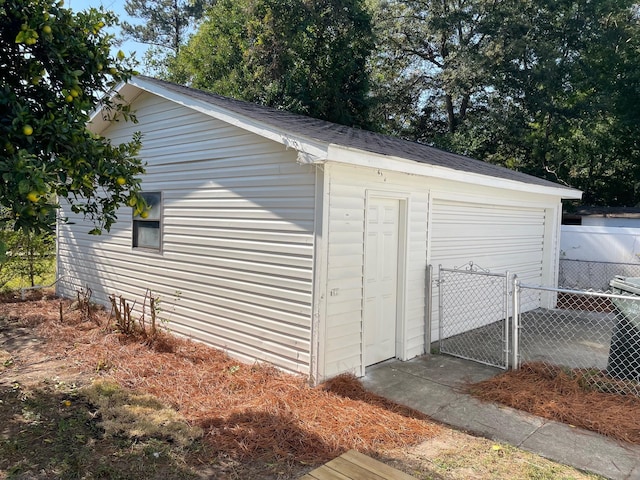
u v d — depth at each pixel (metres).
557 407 4.23
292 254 4.80
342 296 4.78
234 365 5.23
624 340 4.94
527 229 9.02
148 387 4.56
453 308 6.86
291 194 4.80
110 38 3.49
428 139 22.78
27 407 4.08
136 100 6.91
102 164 3.24
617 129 18.86
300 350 4.75
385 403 4.32
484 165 9.88
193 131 6.04
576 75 18.45
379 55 22.31
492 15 18.59
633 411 4.16
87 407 4.12
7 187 2.62
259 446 3.47
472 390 4.70
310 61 16.88
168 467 3.19
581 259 11.79
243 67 17.02
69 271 8.74
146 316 6.86
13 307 8.02
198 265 6.00
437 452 3.49
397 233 5.68
